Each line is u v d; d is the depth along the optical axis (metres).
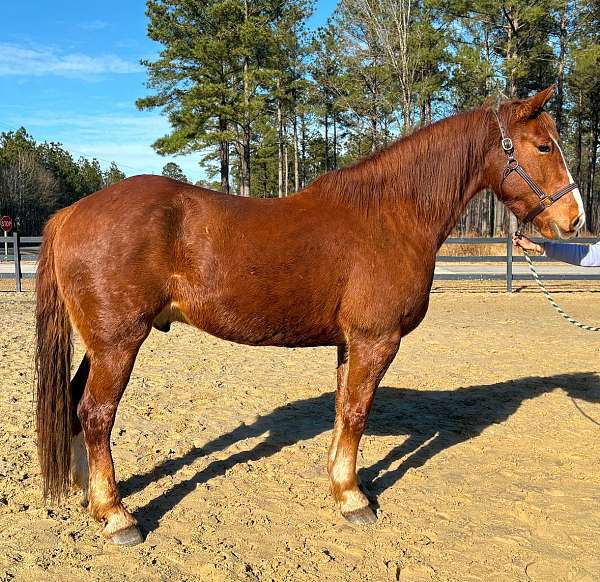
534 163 3.16
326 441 4.21
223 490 3.40
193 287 2.82
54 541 2.81
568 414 4.82
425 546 2.82
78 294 2.75
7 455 3.82
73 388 3.15
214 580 2.53
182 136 26.53
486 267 17.03
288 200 3.06
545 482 3.55
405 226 3.09
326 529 2.97
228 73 27.89
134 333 2.77
